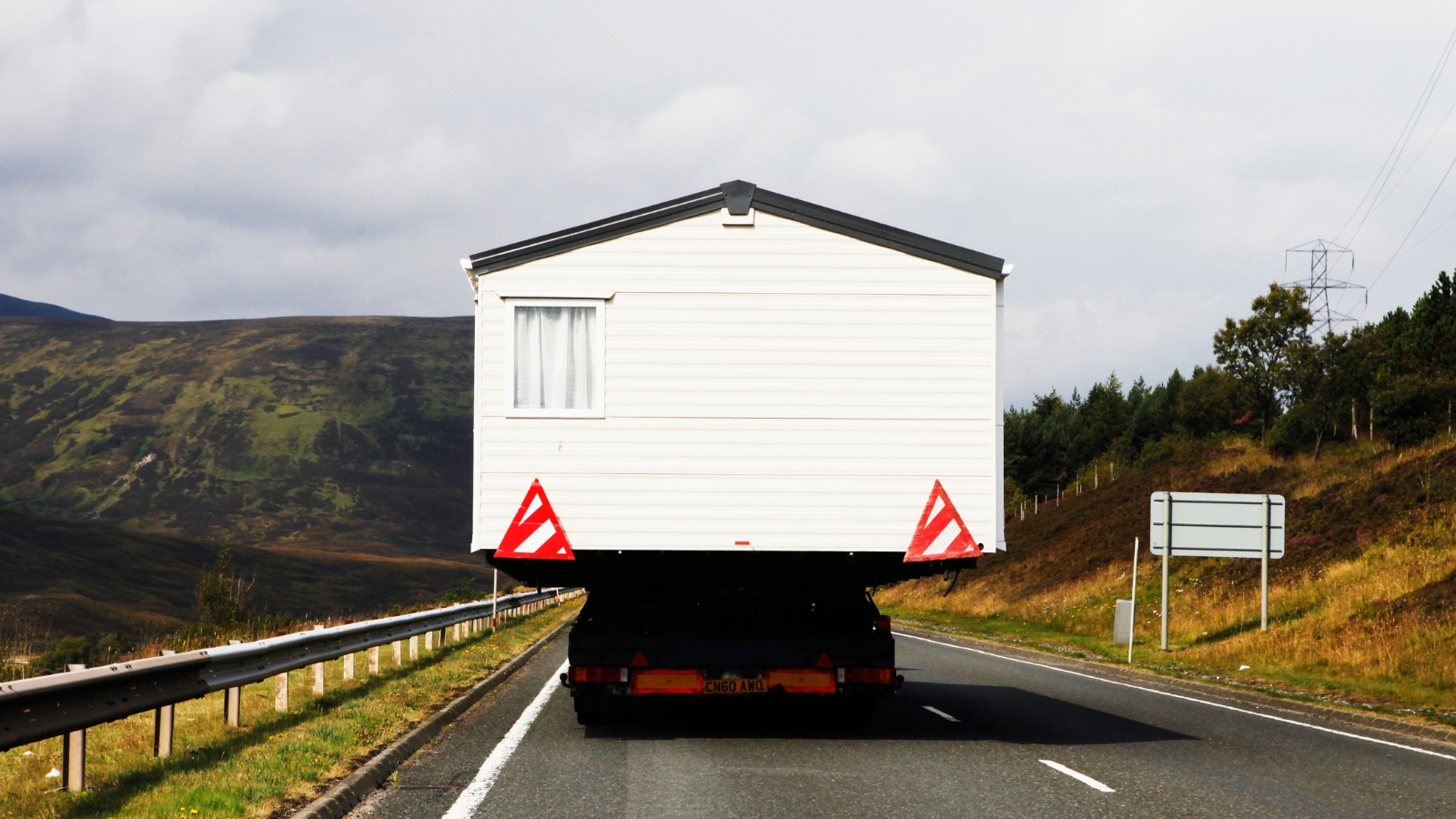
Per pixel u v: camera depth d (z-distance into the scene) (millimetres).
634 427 12508
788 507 12484
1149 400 83812
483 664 18484
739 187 12656
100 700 7551
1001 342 12617
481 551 12359
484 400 12453
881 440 12531
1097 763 10398
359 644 14367
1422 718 13844
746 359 12578
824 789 8938
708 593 12203
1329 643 21312
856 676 11805
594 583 14602
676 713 14211
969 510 12477
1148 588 36531
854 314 12609
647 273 12617
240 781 7863
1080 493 59812
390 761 9500
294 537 177250
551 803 8266
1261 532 25047
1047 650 27094
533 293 12570
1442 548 25922
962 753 11023
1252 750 11508
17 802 7102
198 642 18141
